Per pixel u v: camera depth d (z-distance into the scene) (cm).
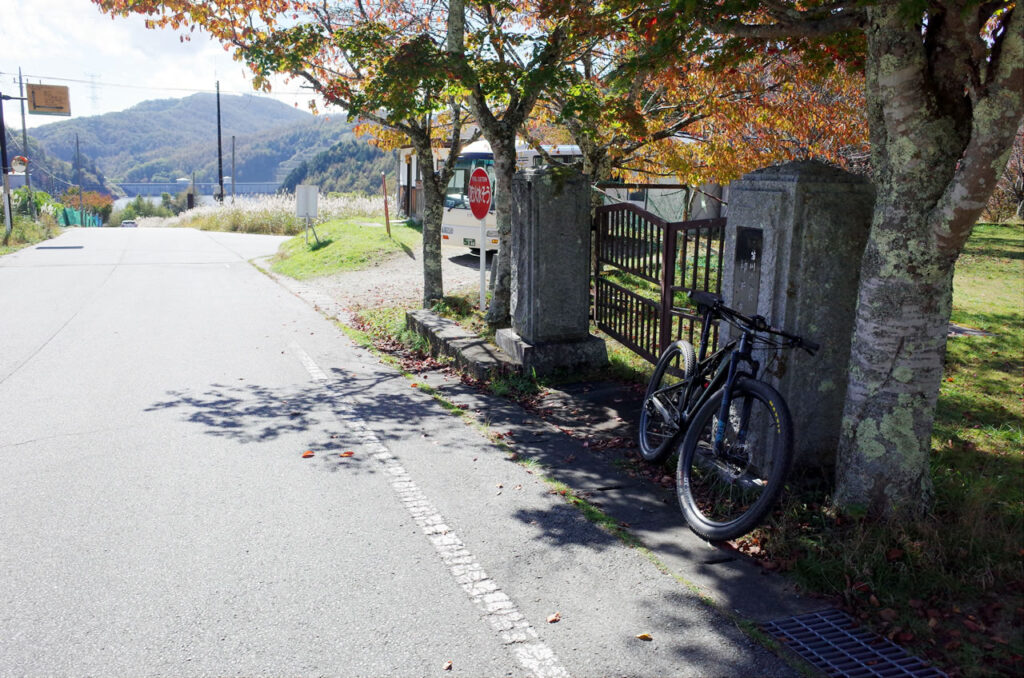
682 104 1044
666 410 521
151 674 295
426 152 1112
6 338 987
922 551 371
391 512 452
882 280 400
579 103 827
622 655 309
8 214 2669
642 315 752
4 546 403
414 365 862
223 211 3806
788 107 1020
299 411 669
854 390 420
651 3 532
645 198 1788
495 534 422
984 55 370
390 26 1087
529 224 756
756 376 470
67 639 318
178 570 378
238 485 493
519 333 799
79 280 1608
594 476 514
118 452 555
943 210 366
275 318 1170
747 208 474
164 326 1084
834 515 416
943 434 570
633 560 392
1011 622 325
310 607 345
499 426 628
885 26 379
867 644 317
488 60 940
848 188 441
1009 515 417
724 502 454
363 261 1823
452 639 320
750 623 330
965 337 930
